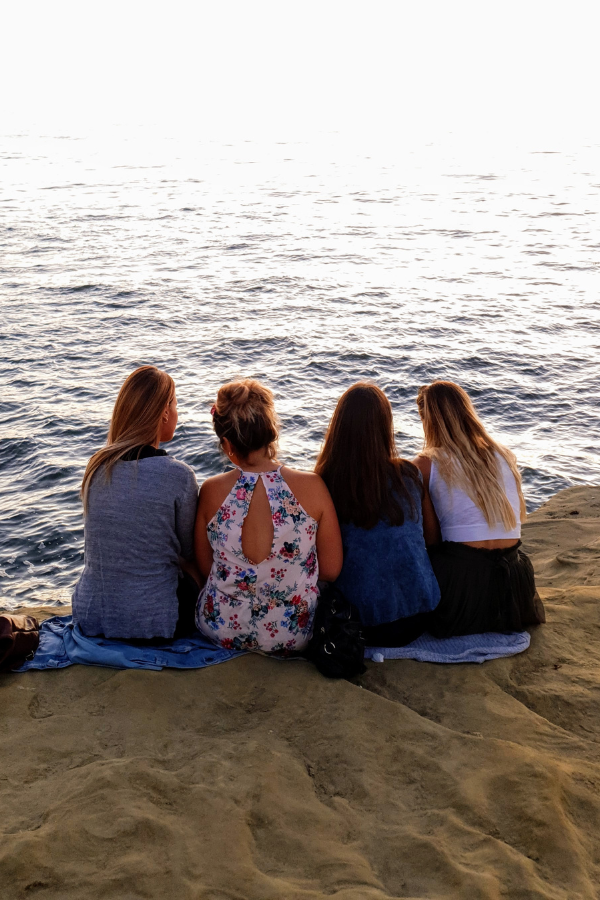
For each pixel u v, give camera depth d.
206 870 2.16
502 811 2.43
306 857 2.24
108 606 3.25
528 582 3.56
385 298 16.44
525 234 24.73
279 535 3.11
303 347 12.86
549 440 9.25
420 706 3.04
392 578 3.34
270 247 22.81
